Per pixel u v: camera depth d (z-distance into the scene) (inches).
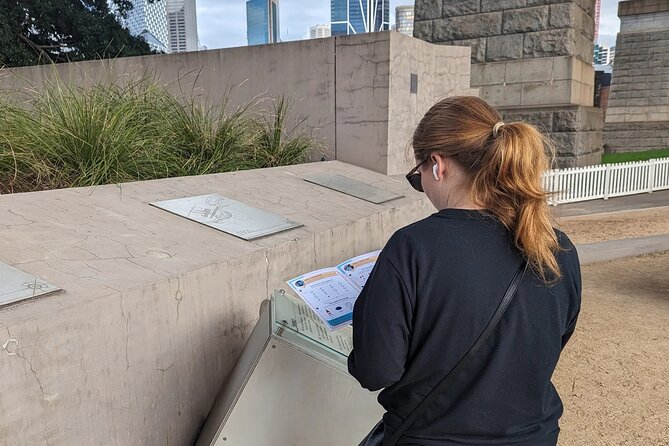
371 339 48.9
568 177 436.1
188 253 92.1
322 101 231.8
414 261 48.4
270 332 69.9
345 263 86.8
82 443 67.4
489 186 51.2
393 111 219.5
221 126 199.9
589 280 233.0
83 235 92.0
